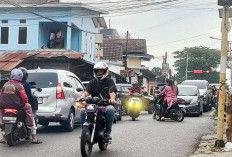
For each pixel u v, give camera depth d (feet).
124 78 138.51
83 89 43.98
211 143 35.63
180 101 58.49
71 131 42.88
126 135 39.96
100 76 29.78
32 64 94.84
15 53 97.25
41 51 100.99
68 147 32.09
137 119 61.98
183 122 56.75
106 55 162.40
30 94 34.01
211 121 59.88
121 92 73.26
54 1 111.34
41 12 108.88
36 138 34.53
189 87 76.38
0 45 110.01
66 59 90.53
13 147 31.99
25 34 109.29
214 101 98.48
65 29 112.88
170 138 38.50
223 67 31.89
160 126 49.60
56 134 40.42
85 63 96.89
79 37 116.26
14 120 31.91
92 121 27.53
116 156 28.71
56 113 40.01
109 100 29.04
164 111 57.88
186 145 34.37
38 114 39.70
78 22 114.21
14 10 109.40
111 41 190.19
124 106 71.36
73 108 43.24
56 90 40.37
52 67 94.63
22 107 32.53
